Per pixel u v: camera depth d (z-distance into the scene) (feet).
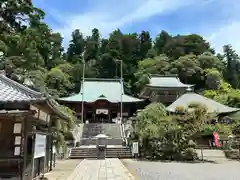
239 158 74.02
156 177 39.47
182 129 70.64
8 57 77.66
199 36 259.60
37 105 30.45
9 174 25.85
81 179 36.37
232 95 159.63
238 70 253.24
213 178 38.88
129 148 80.59
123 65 225.56
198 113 71.61
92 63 228.84
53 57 213.87
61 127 66.95
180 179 37.76
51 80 153.17
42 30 100.63
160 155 70.90
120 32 271.49
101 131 112.57
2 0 89.25
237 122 93.76
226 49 264.52
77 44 266.98
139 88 194.59
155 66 211.41
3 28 90.89
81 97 147.84
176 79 166.61
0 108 25.13
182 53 243.40
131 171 46.62
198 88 210.79
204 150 84.28
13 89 29.40
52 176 38.42
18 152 26.22
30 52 82.53
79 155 75.36
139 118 79.05
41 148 34.58
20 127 26.68
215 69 210.79
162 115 78.33
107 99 142.82
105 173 42.65
